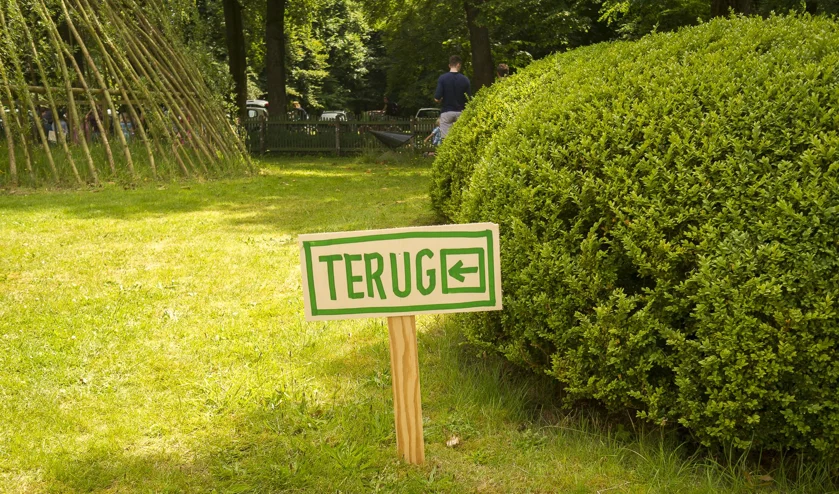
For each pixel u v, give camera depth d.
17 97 12.33
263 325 5.12
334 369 4.33
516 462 3.26
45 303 5.60
